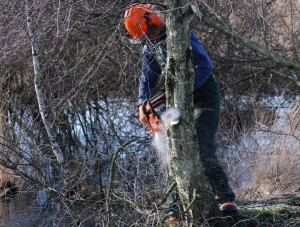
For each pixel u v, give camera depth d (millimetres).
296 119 14391
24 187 13305
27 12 12188
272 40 16828
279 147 13484
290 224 9641
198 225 8789
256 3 15695
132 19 9273
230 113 17000
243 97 17922
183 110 8625
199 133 9336
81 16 13305
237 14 16328
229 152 14477
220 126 16281
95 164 12984
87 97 14695
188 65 8586
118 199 10047
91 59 14391
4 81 14562
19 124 14336
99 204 11562
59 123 14070
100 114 14734
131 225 9156
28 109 14445
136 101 14859
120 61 14461
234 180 12891
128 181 10500
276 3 17797
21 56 13555
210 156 9312
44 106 12945
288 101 17734
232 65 17906
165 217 8992
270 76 16516
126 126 14805
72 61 14023
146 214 9328
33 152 13344
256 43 6906
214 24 7062
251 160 13586
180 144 8680
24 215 12516
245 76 17891
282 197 11414
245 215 9977
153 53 9188
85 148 14008
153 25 9234
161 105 9320
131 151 13195
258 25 16484
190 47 8578
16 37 12734
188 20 8422
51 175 13086
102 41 14148
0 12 12797
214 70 17688
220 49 17625
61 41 13438
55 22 12414
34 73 13102
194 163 8750
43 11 12227
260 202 11109
